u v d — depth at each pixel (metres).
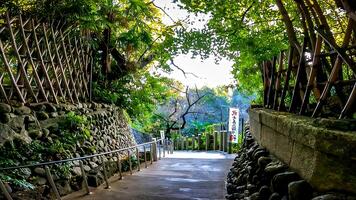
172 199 6.11
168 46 8.66
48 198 5.41
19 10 6.75
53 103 7.68
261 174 3.99
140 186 7.30
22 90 6.83
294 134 3.01
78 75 9.51
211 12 8.00
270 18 8.12
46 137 6.81
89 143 8.39
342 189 2.21
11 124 6.01
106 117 10.70
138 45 12.59
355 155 2.10
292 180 2.92
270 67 6.52
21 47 6.85
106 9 10.34
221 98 29.20
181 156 15.05
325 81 3.65
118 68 12.79
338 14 6.36
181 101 29.19
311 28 3.90
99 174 7.34
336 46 2.80
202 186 7.48
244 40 8.02
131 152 12.54
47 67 7.68
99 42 11.49
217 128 21.45
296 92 4.14
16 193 5.01
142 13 11.87
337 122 2.46
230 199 5.74
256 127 5.70
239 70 9.70
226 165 11.38
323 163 2.40
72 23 8.45
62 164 6.38
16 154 5.67
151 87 14.79
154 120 22.39
